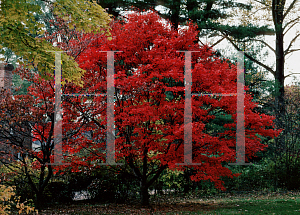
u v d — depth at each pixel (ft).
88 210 37.35
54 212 35.65
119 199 46.39
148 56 33.71
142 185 41.52
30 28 26.55
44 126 35.40
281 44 78.84
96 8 28.50
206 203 43.42
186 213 34.47
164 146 36.99
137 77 32.81
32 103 34.24
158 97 35.76
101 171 45.70
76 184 45.52
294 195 48.62
